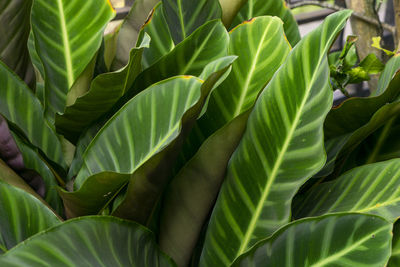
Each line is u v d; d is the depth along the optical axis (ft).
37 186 3.27
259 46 3.34
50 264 2.37
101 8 3.40
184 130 2.81
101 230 2.56
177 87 2.88
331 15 2.92
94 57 3.22
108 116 3.31
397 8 5.84
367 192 2.89
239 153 2.97
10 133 3.18
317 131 2.79
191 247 3.01
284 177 2.82
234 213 2.88
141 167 2.67
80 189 2.70
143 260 2.68
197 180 3.00
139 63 3.08
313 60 2.91
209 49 3.32
